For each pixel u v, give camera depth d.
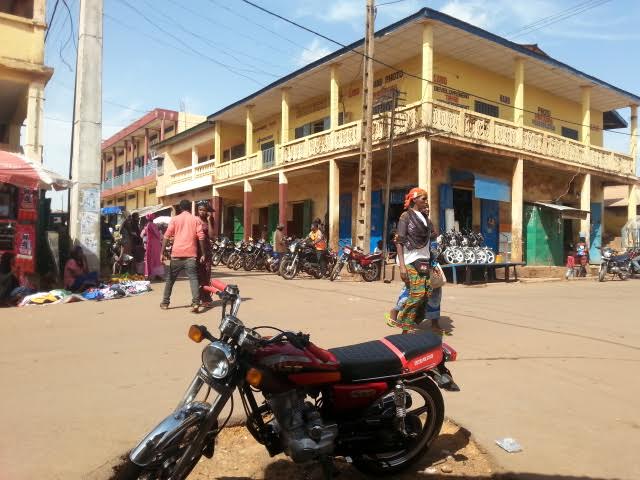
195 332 2.80
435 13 14.05
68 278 10.20
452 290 11.63
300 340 2.84
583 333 6.97
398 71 15.77
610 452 3.39
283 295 9.98
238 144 26.23
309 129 21.39
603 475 3.09
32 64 12.30
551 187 19.66
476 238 15.37
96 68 11.24
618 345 6.33
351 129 16.31
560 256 19.38
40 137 12.46
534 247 18.25
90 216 11.08
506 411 4.08
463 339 6.43
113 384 4.62
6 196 10.29
